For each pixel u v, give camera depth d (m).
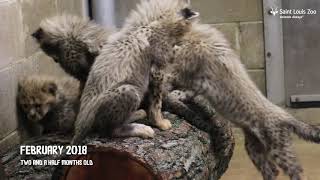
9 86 2.72
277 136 2.60
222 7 3.65
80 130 2.38
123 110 2.38
